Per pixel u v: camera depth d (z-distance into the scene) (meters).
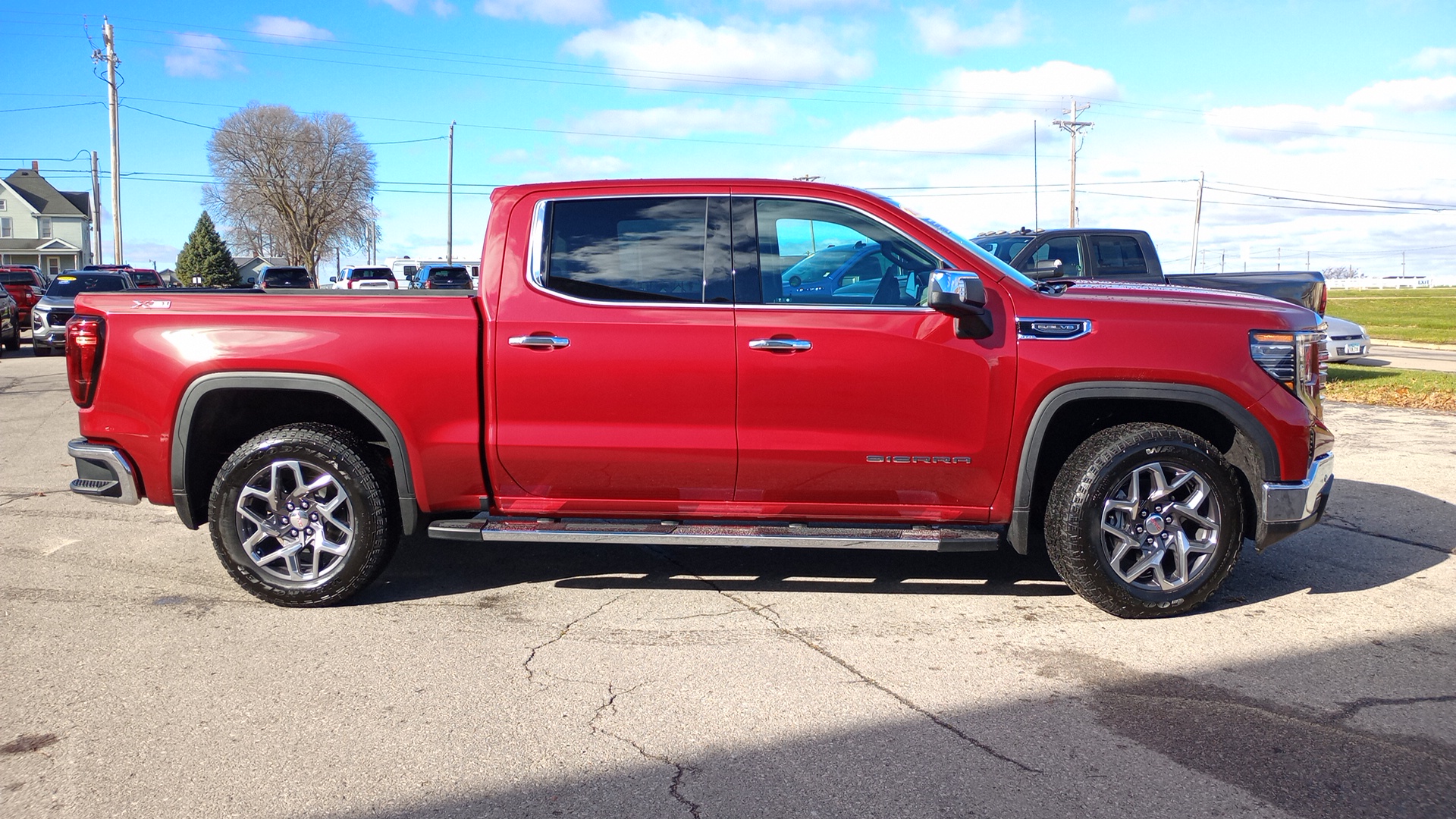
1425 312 44.44
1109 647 3.98
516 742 3.16
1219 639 4.07
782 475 4.31
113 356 4.38
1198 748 3.10
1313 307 10.45
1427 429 9.71
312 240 77.94
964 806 2.75
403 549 5.50
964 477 4.29
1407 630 4.18
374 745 3.14
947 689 3.56
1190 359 4.17
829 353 4.21
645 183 4.42
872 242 4.37
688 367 4.24
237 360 4.29
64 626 4.20
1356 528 5.92
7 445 8.81
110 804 2.78
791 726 3.26
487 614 4.39
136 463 4.45
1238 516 4.24
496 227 4.41
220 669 3.75
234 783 2.90
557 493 4.43
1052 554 4.36
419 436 4.33
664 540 4.22
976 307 4.07
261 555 4.46
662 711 3.38
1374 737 3.18
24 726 3.26
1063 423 4.62
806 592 4.71
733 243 4.36
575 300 4.32
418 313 4.32
